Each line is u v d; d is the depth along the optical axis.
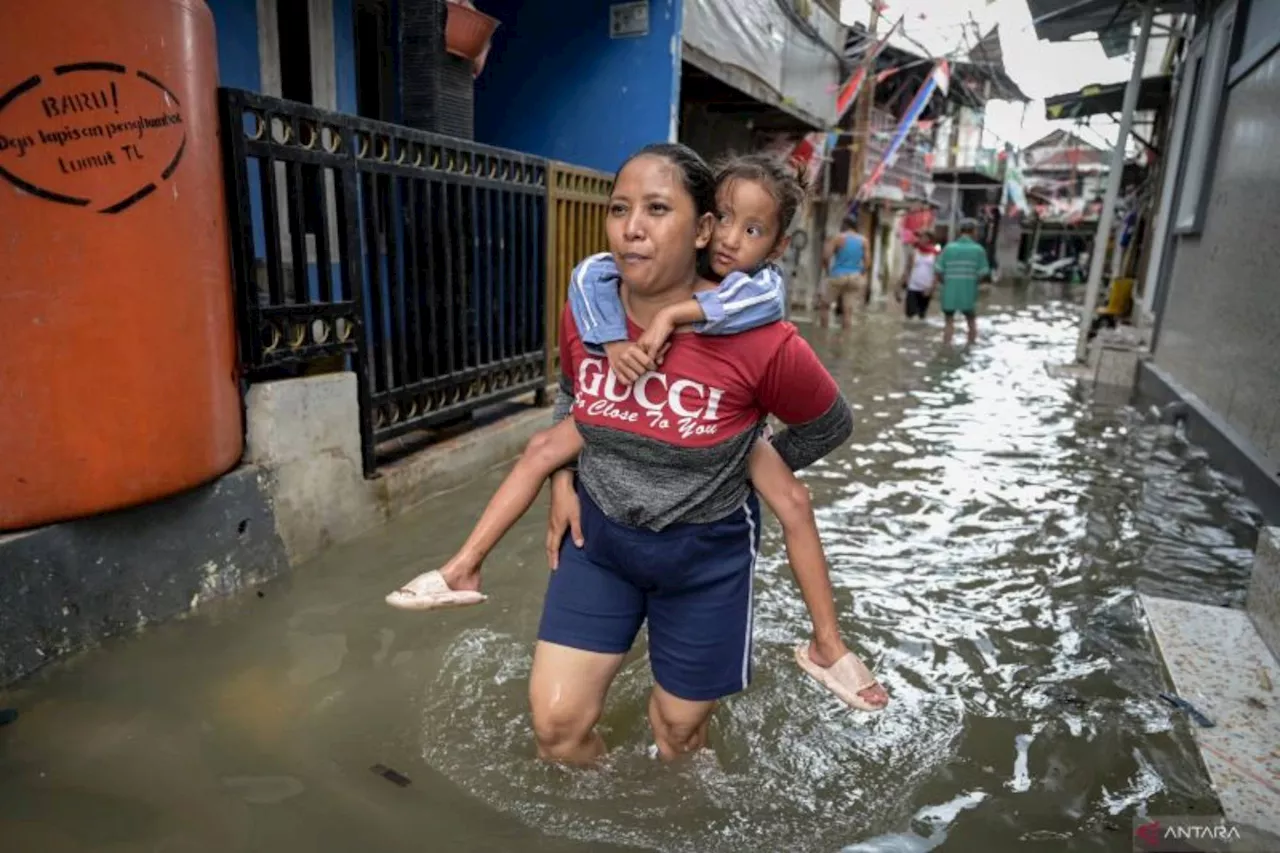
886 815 2.28
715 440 2.02
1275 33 5.86
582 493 2.22
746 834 2.18
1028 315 18.86
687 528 2.09
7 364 2.52
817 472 5.50
